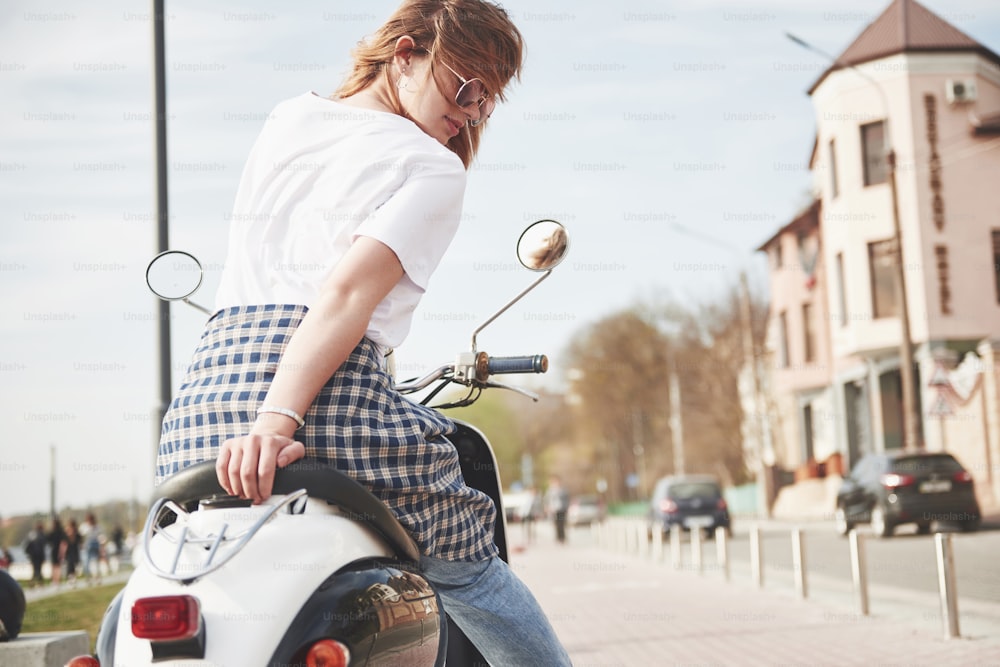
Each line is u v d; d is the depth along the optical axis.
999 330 31.75
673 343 56.44
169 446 1.93
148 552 1.76
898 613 9.53
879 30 33.72
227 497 1.79
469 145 2.41
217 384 1.91
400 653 1.87
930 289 32.06
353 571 1.81
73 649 5.70
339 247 2.00
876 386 35.31
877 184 33.31
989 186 32.09
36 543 26.64
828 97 34.72
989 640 7.55
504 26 2.23
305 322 1.87
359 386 1.91
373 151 2.04
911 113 32.56
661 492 29.16
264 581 1.72
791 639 8.41
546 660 2.27
